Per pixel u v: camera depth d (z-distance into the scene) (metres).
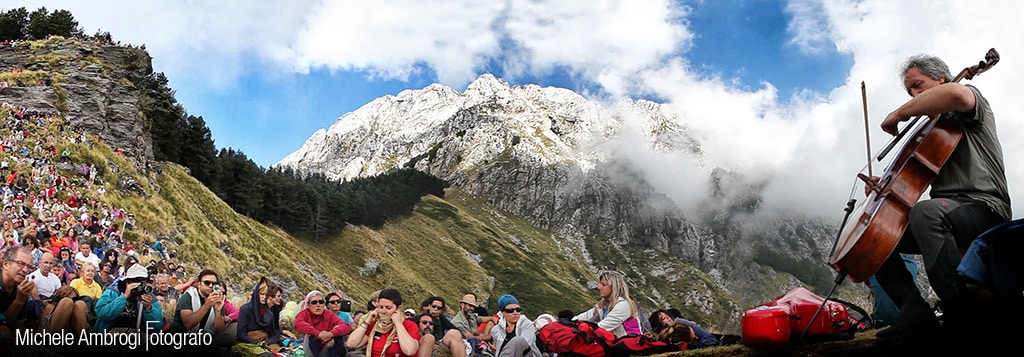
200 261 62.59
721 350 7.07
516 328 9.82
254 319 12.18
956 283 5.52
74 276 16.58
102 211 46.09
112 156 69.56
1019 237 5.24
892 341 6.26
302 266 111.38
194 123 122.38
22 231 23.78
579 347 8.66
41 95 75.94
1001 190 5.68
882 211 5.73
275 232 124.25
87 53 90.00
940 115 5.79
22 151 46.88
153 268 14.80
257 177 141.50
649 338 8.81
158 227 60.69
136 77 94.25
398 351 9.51
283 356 11.66
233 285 64.88
